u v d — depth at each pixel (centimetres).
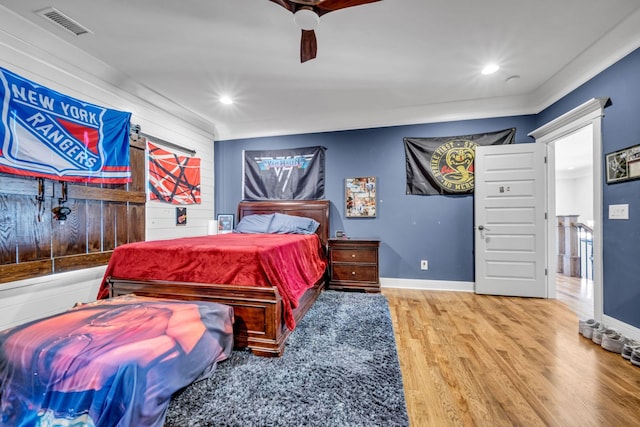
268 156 436
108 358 113
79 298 252
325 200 409
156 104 338
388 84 307
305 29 172
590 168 729
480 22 206
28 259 216
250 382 159
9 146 200
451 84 307
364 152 403
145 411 111
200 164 421
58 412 112
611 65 233
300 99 346
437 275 375
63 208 238
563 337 222
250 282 196
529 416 134
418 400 146
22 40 210
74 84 248
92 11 194
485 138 360
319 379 162
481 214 350
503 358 189
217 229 430
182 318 150
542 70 277
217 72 279
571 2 187
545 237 332
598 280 241
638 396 149
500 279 344
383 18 201
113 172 278
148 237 328
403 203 388
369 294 340
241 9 192
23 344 123
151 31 216
